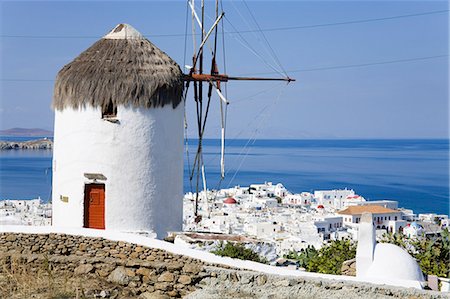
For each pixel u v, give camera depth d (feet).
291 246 138.31
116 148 70.95
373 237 55.67
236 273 53.62
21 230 61.16
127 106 70.95
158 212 72.90
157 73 72.33
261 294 51.70
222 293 52.75
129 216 71.31
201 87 81.92
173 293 55.36
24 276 57.93
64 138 72.64
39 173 462.60
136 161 71.41
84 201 71.56
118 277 57.26
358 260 55.06
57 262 59.36
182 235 70.38
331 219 225.15
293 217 231.50
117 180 71.05
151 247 57.52
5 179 415.44
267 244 66.28
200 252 56.24
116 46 73.46
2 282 56.90
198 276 55.06
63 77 72.69
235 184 489.26
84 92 70.85
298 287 51.19
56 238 60.49
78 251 59.82
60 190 73.15
